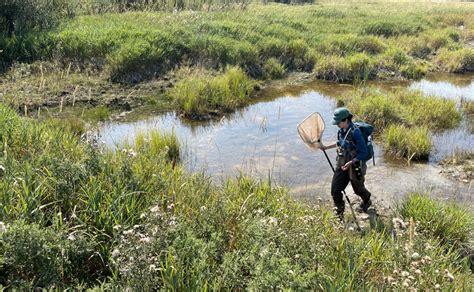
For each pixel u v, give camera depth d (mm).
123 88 12945
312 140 6945
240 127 10945
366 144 6488
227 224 5102
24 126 7168
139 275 3816
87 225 4773
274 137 10297
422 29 23375
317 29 20781
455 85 15852
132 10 19938
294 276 3756
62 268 4074
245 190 6672
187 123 11117
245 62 15422
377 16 25469
